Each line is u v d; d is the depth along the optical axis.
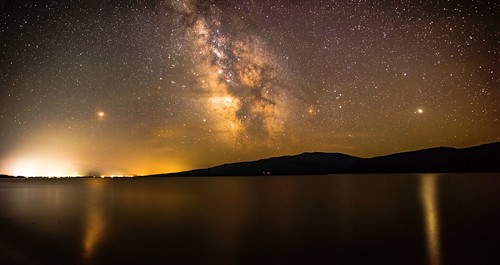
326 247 7.90
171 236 9.06
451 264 6.73
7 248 8.05
